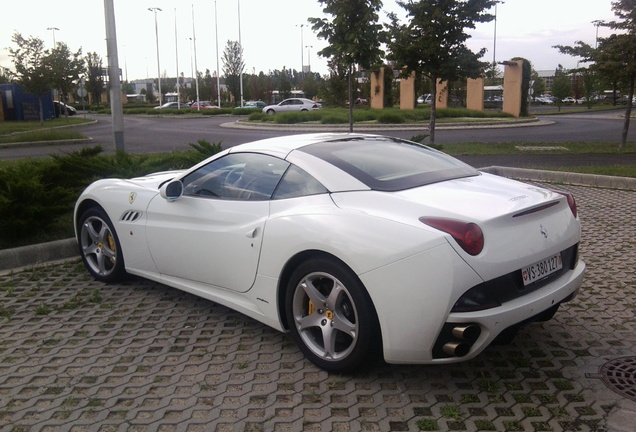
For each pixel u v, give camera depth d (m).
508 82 39.56
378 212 3.39
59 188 6.66
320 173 3.81
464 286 3.08
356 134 4.75
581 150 16.14
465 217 3.21
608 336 4.07
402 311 3.14
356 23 12.27
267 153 4.18
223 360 3.80
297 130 28.14
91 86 65.25
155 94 117.31
